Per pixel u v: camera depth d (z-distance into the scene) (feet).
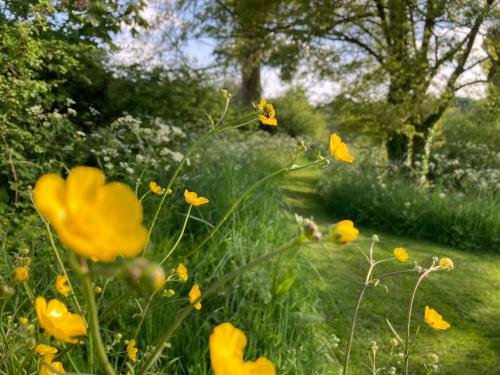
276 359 8.35
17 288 5.98
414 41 34.78
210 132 4.96
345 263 16.03
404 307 12.99
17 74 12.30
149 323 7.67
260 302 9.59
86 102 21.18
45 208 1.14
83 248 1.11
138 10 18.26
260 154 28.66
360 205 23.68
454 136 39.96
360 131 37.19
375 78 35.37
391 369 5.43
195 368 7.65
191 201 4.81
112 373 1.66
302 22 36.55
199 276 9.92
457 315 12.84
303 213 24.16
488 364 10.28
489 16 31.32
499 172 26.58
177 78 25.58
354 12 36.83
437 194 22.50
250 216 13.28
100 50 18.84
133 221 1.17
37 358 4.00
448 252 19.19
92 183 1.21
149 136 17.87
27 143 12.83
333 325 11.48
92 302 1.59
